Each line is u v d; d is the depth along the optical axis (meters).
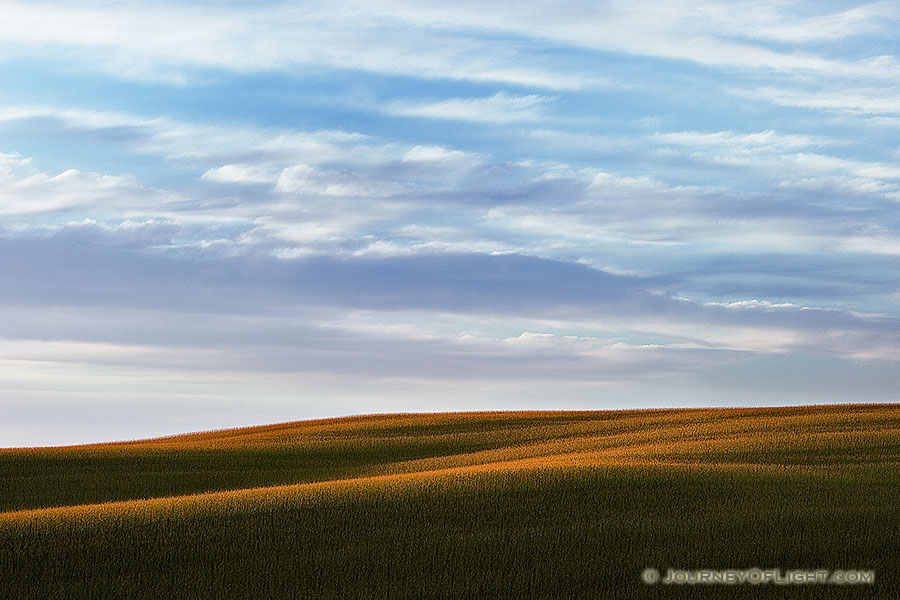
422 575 20.39
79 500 33.66
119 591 19.53
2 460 42.03
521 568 20.72
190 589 19.66
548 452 42.47
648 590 19.58
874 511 24.56
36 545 22.08
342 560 21.28
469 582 20.00
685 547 21.89
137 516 24.73
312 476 39.53
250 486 37.00
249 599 19.16
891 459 35.09
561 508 25.19
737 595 19.31
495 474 29.38
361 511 25.06
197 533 23.16
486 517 24.44
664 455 36.69
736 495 26.41
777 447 38.00
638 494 26.50
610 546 22.08
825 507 25.00
